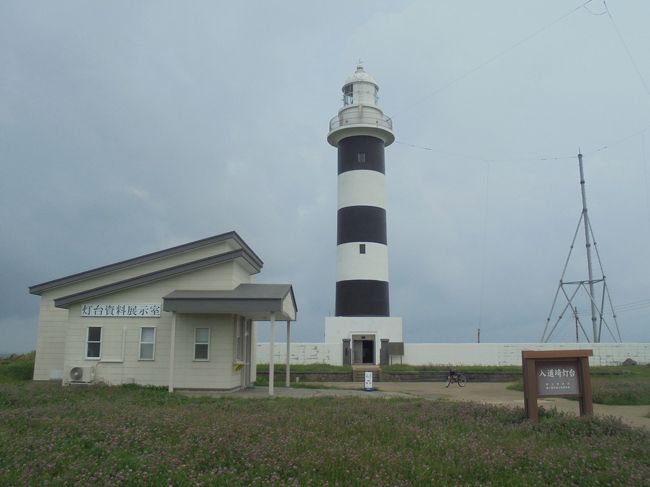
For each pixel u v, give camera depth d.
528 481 8.56
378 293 42.94
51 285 27.64
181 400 17.91
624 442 11.16
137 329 23.28
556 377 13.99
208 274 23.70
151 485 7.97
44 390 19.34
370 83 46.56
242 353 25.09
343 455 9.48
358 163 44.47
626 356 44.31
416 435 11.54
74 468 8.39
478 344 42.75
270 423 12.36
